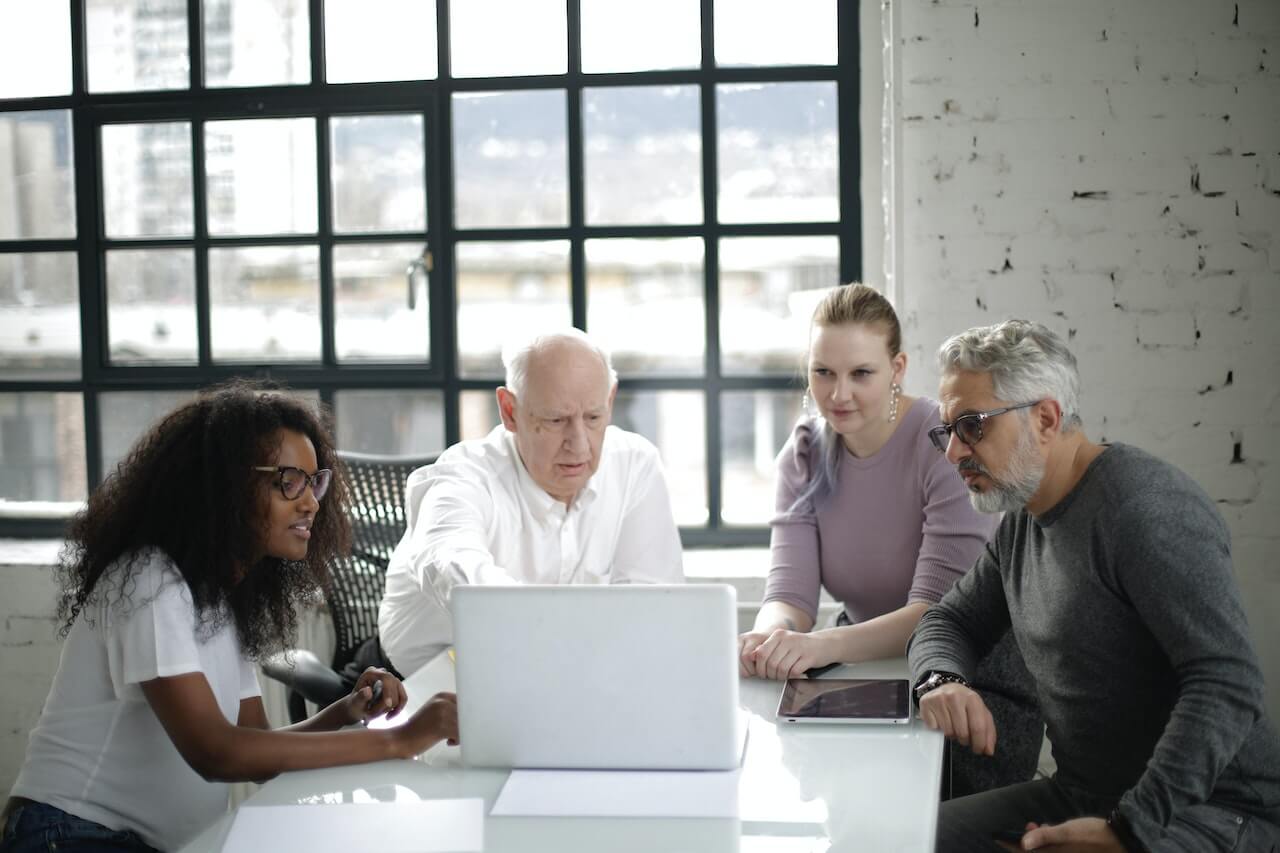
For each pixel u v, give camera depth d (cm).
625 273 358
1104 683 196
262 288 367
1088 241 324
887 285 338
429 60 356
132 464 192
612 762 173
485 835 150
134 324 373
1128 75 320
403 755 181
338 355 367
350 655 308
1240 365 322
